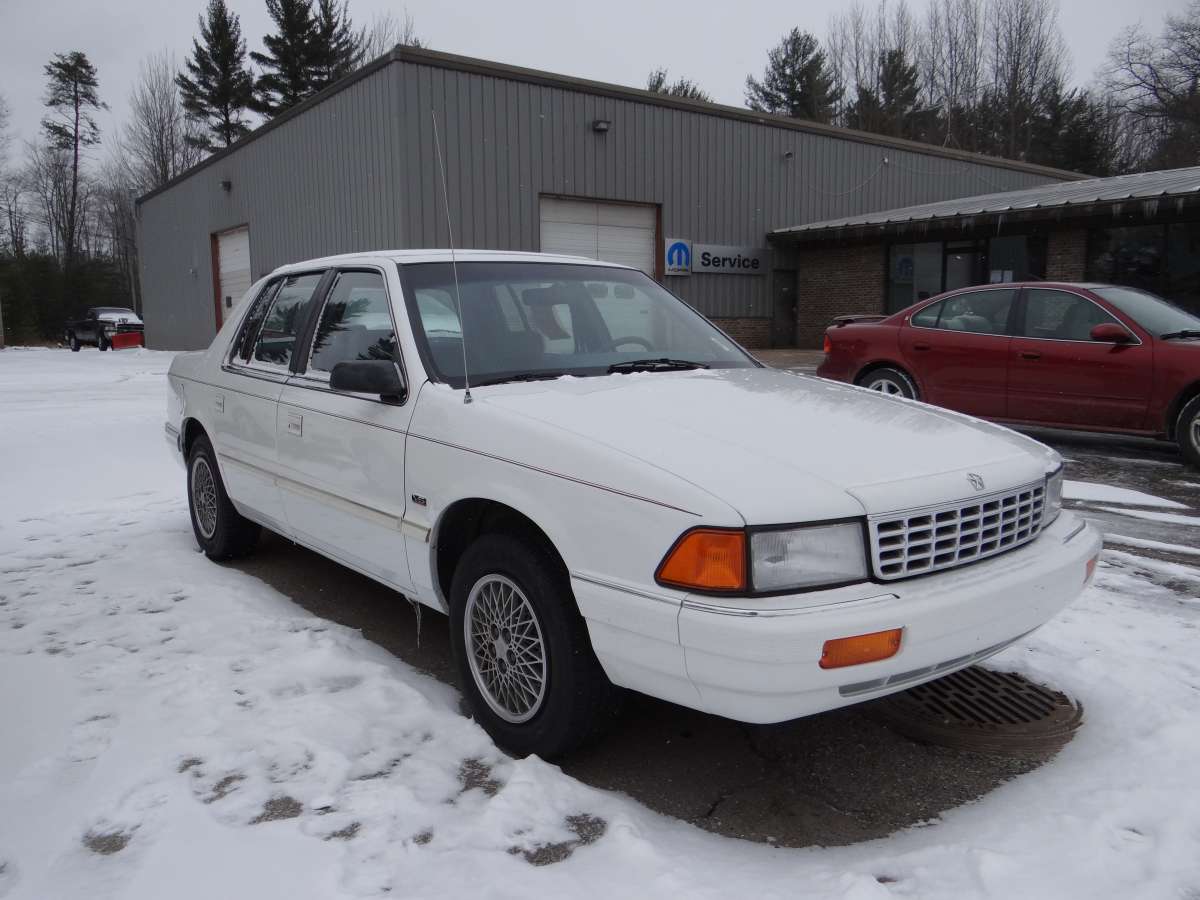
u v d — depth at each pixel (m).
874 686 2.42
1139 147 48.47
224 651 3.73
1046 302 8.16
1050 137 51.94
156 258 33.94
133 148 62.19
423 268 3.79
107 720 3.13
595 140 20.25
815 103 56.19
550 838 2.47
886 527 2.46
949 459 2.78
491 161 18.75
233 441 4.65
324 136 20.62
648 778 2.90
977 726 3.21
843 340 9.41
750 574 2.32
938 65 54.91
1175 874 2.28
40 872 2.31
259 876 2.27
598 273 4.29
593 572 2.60
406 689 3.34
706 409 3.07
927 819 2.65
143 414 11.45
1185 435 7.35
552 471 2.73
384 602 4.53
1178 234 16.30
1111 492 6.70
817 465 2.58
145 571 4.94
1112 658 3.63
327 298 4.13
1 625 4.09
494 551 2.98
